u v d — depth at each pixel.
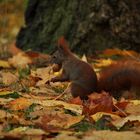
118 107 9.85
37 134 8.02
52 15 16.78
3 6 25.36
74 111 9.60
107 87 10.87
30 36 17.23
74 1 16.19
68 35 16.09
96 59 15.28
